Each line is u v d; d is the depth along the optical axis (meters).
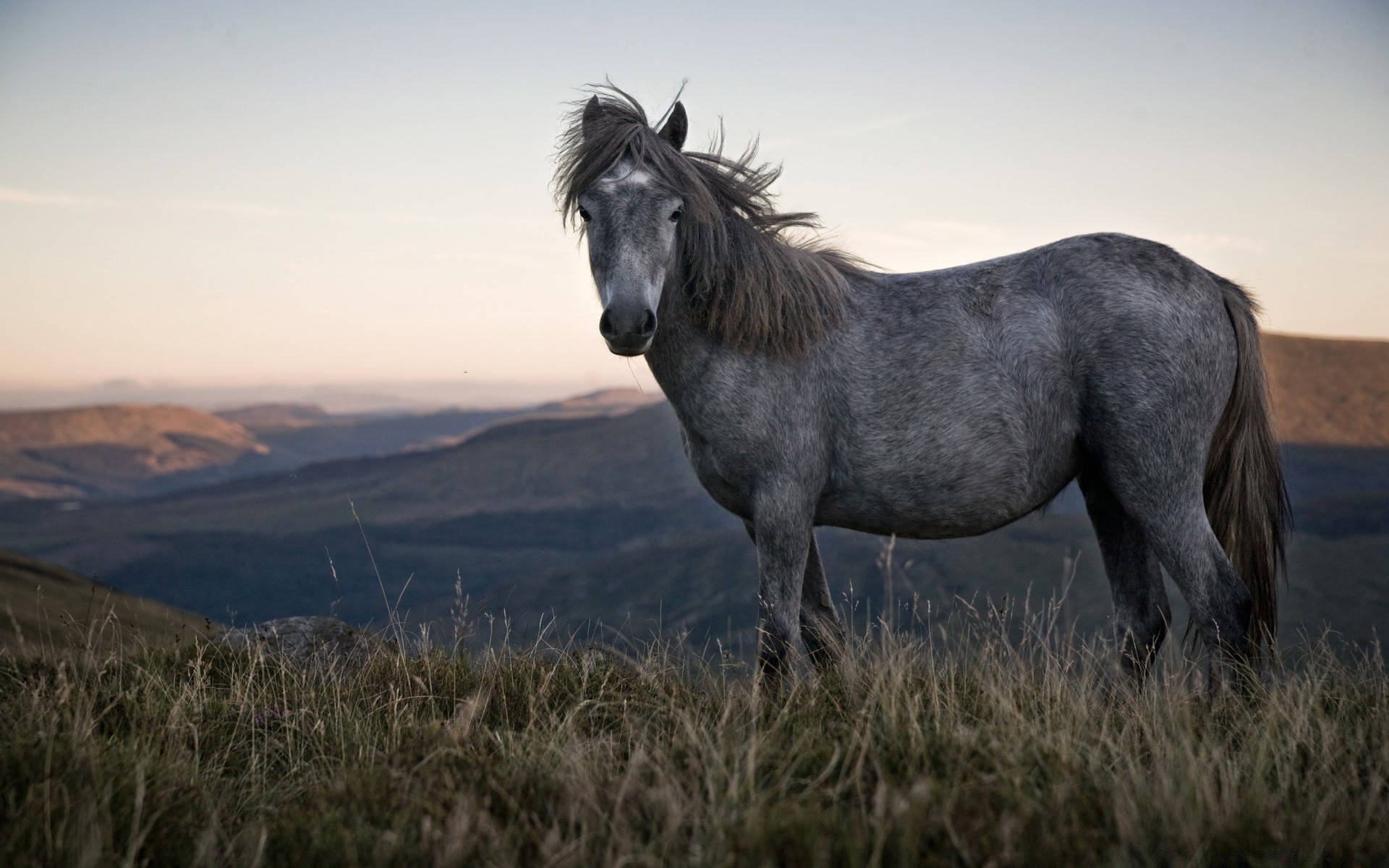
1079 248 3.99
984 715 3.22
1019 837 2.19
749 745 2.79
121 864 2.27
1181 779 2.51
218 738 3.47
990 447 3.88
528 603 171.75
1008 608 3.90
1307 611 78.31
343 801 2.65
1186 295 3.82
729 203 4.06
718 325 3.89
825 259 4.20
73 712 3.30
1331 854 2.21
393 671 4.04
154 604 23.86
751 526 4.36
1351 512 155.62
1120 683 3.71
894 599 4.18
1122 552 4.16
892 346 3.94
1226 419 3.97
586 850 2.26
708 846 2.23
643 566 184.50
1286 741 2.88
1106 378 3.80
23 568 77.56
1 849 2.29
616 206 3.72
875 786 2.55
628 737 3.17
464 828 2.29
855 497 4.04
